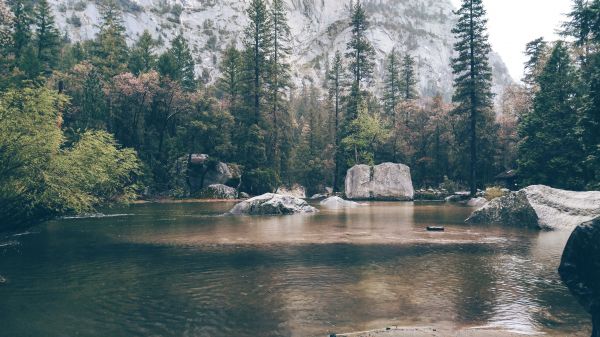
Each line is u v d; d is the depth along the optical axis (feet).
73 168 58.13
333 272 38.47
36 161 51.83
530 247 52.85
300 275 37.27
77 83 196.24
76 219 93.66
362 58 236.22
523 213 77.30
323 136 305.73
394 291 31.71
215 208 132.98
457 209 126.72
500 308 27.48
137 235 65.67
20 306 28.17
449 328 23.72
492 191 145.89
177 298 30.01
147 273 38.40
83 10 651.66
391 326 24.02
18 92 54.24
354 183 196.24
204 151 220.84
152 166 194.29
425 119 253.44
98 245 55.36
